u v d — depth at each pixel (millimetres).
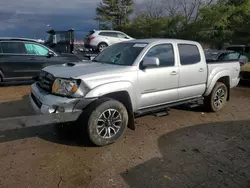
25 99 6461
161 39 4688
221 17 31016
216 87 5559
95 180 2857
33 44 7957
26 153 3441
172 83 4566
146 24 43156
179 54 4742
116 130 3805
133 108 4059
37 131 4227
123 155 3473
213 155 3561
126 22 50250
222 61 5906
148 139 4047
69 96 3434
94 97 3508
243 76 9852
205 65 5250
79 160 3297
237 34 29859
